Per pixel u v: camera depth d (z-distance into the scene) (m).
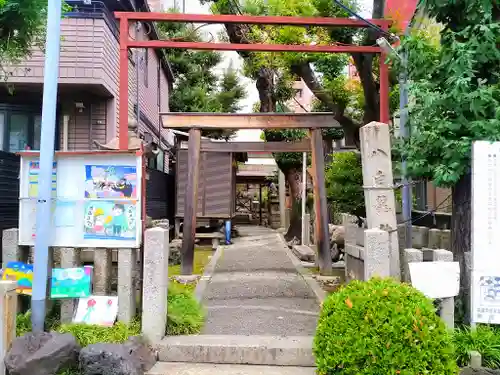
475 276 4.30
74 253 4.94
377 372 3.50
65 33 9.07
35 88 9.45
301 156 14.84
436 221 8.64
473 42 4.44
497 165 4.30
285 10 7.89
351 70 14.03
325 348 3.72
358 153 9.09
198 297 7.07
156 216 12.55
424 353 3.49
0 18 5.47
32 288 4.59
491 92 4.32
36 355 3.91
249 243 15.02
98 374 3.93
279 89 14.46
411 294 3.88
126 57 7.01
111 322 4.71
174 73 23.88
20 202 5.07
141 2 12.37
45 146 4.66
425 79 4.84
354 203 8.81
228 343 4.68
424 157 4.86
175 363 4.57
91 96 10.06
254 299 7.02
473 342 4.15
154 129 16.33
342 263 10.84
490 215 4.30
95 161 4.94
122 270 4.83
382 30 6.58
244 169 26.16
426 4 5.19
